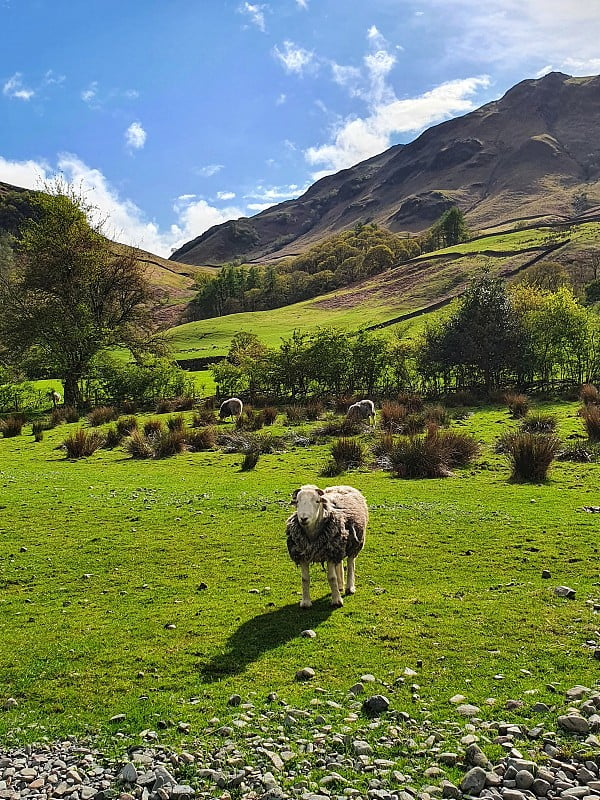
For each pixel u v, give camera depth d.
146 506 14.85
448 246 146.12
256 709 6.11
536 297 46.84
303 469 19.91
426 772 4.97
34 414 38.38
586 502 14.08
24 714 6.27
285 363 39.53
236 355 48.09
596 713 5.62
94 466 21.66
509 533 11.86
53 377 56.66
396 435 25.02
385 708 5.96
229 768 5.21
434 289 101.06
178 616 8.56
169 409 37.53
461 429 25.77
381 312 93.69
